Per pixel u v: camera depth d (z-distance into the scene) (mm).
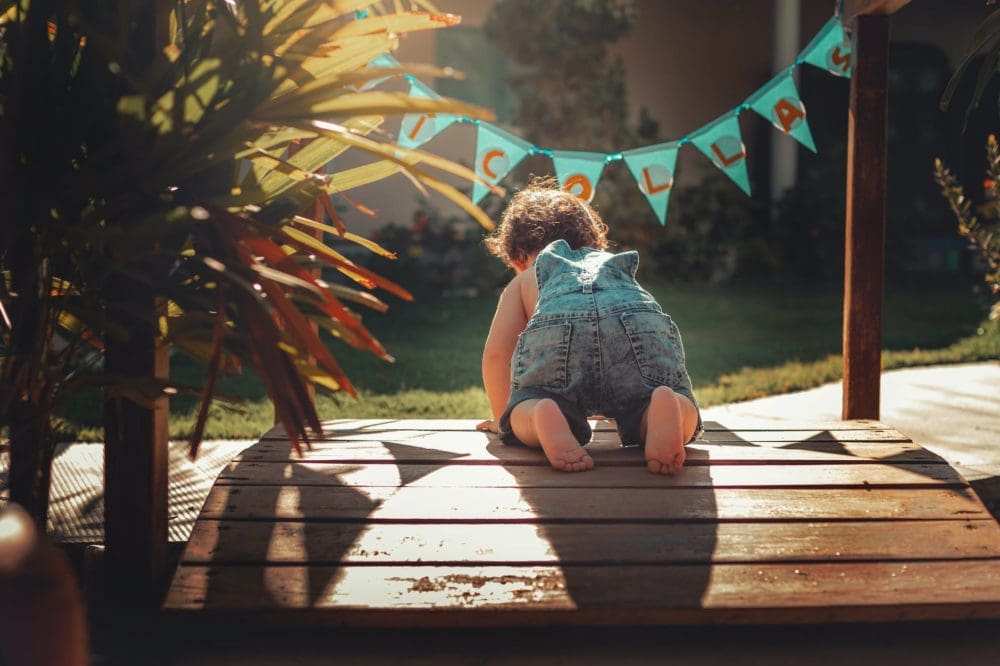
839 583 2000
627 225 8914
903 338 6477
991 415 4223
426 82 9344
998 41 3031
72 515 2811
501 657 2018
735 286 9141
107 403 2129
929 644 2088
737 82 10297
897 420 4137
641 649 2061
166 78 1937
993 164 4461
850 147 3215
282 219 2135
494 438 2811
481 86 9617
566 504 2260
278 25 1922
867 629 2164
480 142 3477
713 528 2174
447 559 2055
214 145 1841
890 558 2090
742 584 1988
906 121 10664
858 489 2373
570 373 2574
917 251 10156
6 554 1065
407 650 2051
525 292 2881
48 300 1963
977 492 3195
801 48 10523
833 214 9664
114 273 2020
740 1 10211
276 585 1979
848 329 3223
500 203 8719
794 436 2812
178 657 2004
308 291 1967
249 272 1820
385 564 2045
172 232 1953
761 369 5578
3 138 1799
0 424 1928
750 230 9766
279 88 1988
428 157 1897
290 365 1834
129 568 2146
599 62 8977
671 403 2426
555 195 3105
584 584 1979
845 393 3258
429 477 2420
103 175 1844
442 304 8203
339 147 2195
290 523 2189
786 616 1932
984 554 2121
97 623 2105
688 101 10258
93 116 1913
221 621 1915
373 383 5281
